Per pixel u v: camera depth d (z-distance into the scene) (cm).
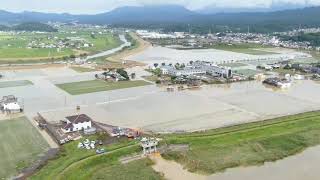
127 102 12925
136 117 11100
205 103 12794
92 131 9475
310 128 10000
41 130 9856
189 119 10888
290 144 8862
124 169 7462
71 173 7131
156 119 10888
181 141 8862
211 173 7356
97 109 12025
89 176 7125
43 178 6875
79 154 8019
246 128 9900
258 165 7762
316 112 11588
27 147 8581
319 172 7444
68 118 10088
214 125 10312
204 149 8469
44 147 8569
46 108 12150
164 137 9094
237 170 7512
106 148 8338
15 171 7269
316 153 8431
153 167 7600
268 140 9056
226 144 8775
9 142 8938
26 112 11694
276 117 11094
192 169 7494
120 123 10494
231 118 10994
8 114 11456
